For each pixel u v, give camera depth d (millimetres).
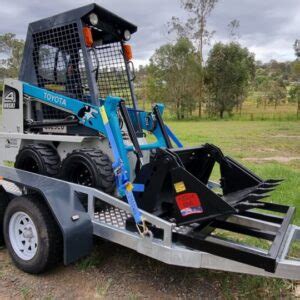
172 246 2926
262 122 31297
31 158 4238
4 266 3594
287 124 28094
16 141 4578
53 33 4094
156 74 39156
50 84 4242
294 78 45438
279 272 2588
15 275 3418
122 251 3881
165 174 3145
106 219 3438
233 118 37188
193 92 38875
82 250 3283
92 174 3586
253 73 46844
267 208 3564
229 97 39375
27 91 4387
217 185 4109
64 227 3137
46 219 3240
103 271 3488
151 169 3273
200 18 38875
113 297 3080
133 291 3168
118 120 3590
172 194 3264
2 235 3883
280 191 5961
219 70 39156
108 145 3797
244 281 3305
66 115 4113
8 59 44344
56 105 4102
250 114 38344
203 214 2941
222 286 3238
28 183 3465
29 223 3465
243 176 3703
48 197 3236
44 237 3225
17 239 3553
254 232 3330
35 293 3117
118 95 4520
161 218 3205
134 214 3076
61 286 3230
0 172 3873
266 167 8266
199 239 2857
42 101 4238
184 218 3023
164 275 3438
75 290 3172
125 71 4512
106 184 3596
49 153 4160
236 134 19125
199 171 3883
